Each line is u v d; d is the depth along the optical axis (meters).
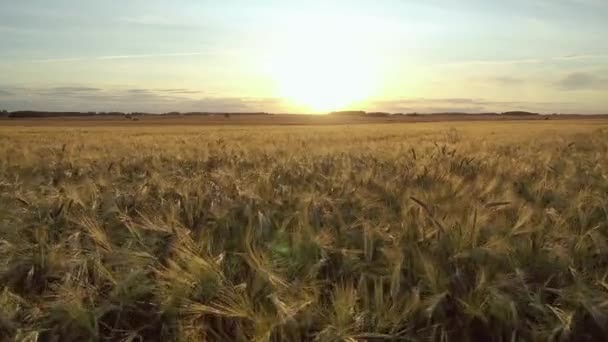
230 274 3.39
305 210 4.42
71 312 2.90
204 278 3.16
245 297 2.96
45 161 10.27
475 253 3.47
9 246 3.85
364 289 3.06
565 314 2.75
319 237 3.81
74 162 10.18
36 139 21.31
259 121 96.00
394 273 3.10
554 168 7.77
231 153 11.77
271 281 3.06
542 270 3.40
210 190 5.91
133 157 11.23
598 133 23.58
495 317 2.94
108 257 3.61
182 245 3.69
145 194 5.95
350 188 5.90
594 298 2.90
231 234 4.24
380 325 2.79
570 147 12.09
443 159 9.19
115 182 7.26
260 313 2.83
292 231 4.12
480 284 3.04
